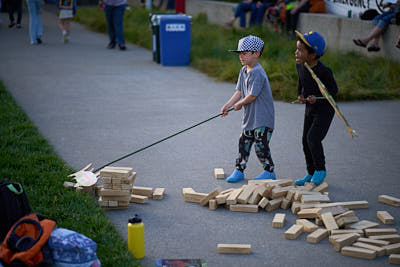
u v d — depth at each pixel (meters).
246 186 8.30
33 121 12.64
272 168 8.98
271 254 6.55
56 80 17.56
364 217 7.66
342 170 9.70
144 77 18.50
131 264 6.02
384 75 16.80
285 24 23.56
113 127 12.29
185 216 7.65
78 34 29.72
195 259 6.33
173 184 8.92
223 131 12.19
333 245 6.79
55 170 9.02
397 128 12.66
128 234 6.37
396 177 9.37
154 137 11.59
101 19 32.69
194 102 14.95
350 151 10.88
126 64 20.97
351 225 7.18
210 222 7.46
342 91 15.37
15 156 9.49
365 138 11.82
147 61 21.84
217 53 21.36
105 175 7.70
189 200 8.18
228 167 9.80
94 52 23.73
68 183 8.28
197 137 11.68
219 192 8.17
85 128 12.15
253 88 8.47
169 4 36.91
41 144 10.45
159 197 8.24
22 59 21.30
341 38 20.97
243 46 8.41
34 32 25.16
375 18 18.84
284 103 15.02
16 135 10.83
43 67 19.78
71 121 12.73
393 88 16.39
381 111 14.31
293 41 21.72
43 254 5.41
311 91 8.35
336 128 12.62
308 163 8.91
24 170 8.80
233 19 27.55
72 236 5.61
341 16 21.95
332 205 7.61
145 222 7.42
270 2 25.50
